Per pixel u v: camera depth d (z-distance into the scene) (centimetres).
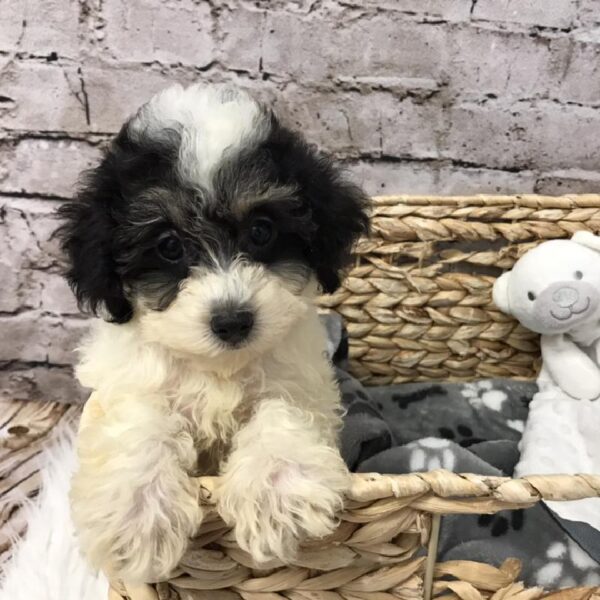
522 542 34
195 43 45
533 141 48
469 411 47
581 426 43
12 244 49
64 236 29
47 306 51
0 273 50
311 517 23
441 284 48
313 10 44
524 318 45
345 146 47
